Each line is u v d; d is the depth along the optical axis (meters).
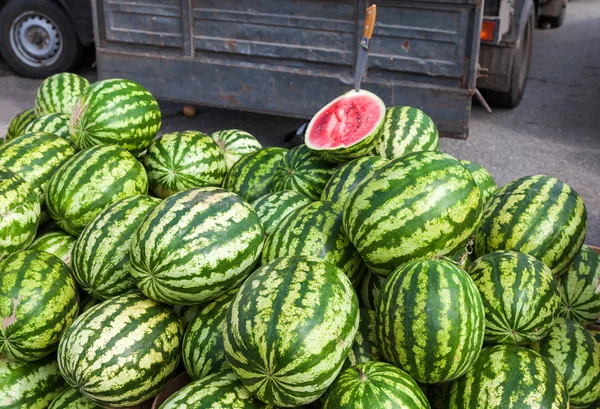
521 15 3.57
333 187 1.33
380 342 1.03
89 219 1.33
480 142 3.60
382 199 1.06
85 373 1.02
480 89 3.94
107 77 3.14
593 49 5.55
